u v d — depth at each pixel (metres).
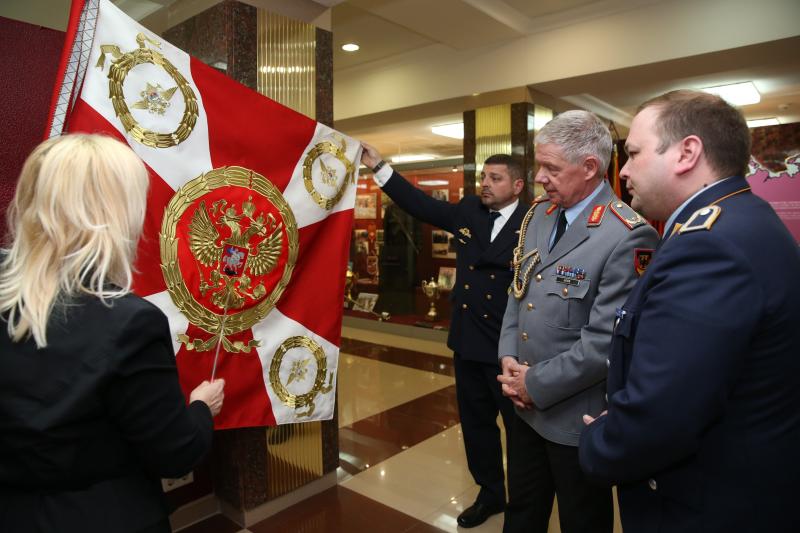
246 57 2.07
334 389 2.06
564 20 4.54
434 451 2.93
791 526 0.83
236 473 2.17
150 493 0.90
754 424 0.83
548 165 1.44
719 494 0.84
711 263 0.81
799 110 7.46
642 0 4.16
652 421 0.81
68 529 0.80
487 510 2.23
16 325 0.81
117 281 0.88
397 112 5.93
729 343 0.78
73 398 0.78
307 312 1.97
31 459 0.78
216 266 1.72
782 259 0.83
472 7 4.09
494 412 2.26
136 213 0.91
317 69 2.34
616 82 4.74
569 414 1.41
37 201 0.83
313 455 2.42
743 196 0.91
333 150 2.04
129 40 1.51
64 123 1.35
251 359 1.83
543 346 1.46
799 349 0.82
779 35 3.64
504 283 2.11
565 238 1.47
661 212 1.02
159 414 0.85
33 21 2.63
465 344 2.16
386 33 5.00
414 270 6.56
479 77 5.11
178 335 1.64
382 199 6.79
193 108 1.66
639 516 0.95
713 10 3.88
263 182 1.83
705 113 0.93
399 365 4.74
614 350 1.02
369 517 2.26
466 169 5.34
